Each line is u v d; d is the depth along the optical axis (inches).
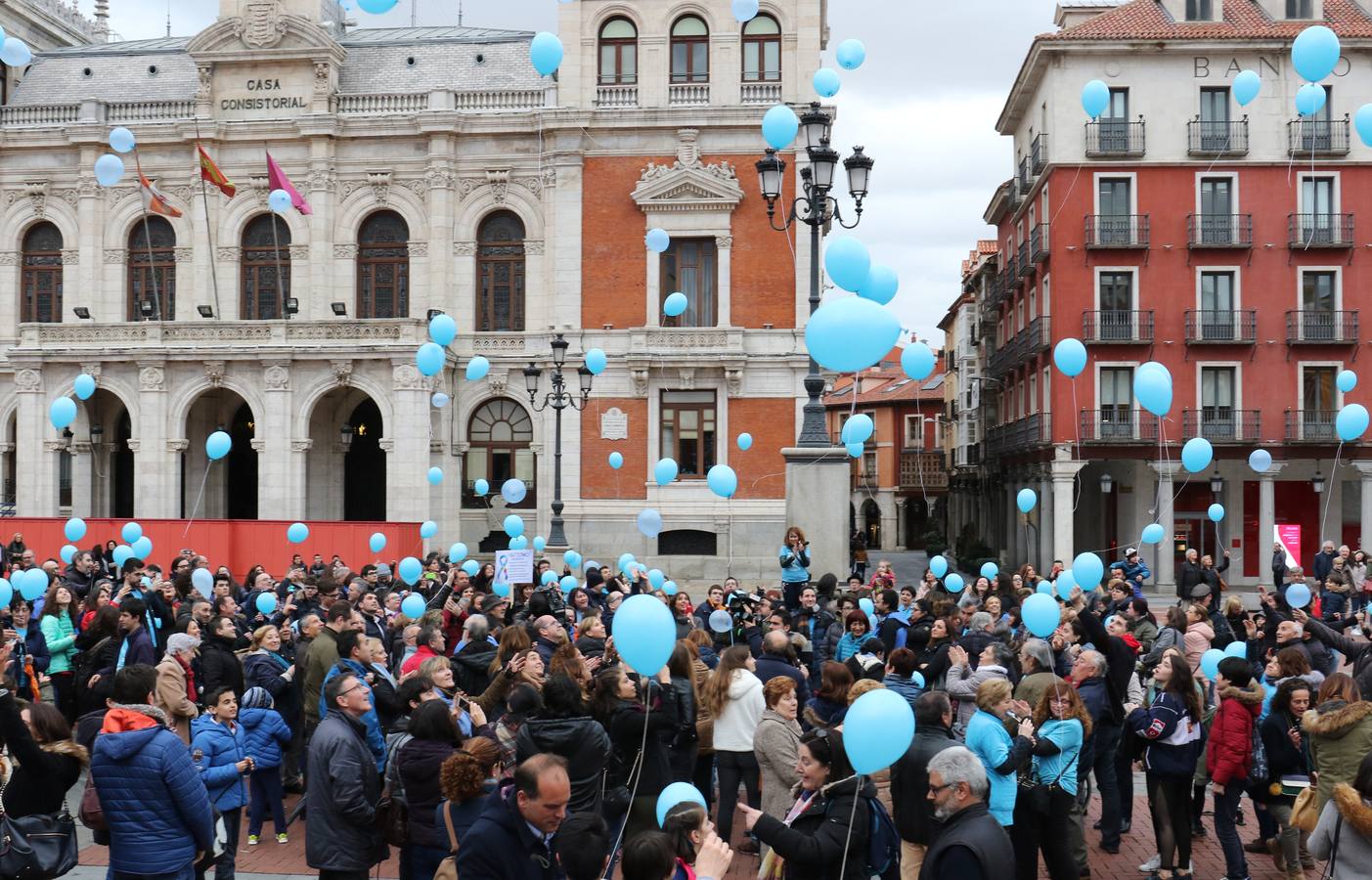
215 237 1851.6
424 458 1716.3
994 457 2401.6
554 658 481.7
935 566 840.3
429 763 377.1
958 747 316.2
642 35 1786.4
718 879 264.5
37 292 1910.7
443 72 1897.1
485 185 1824.6
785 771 424.2
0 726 373.7
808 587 743.1
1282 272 1846.7
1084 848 470.6
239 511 1964.8
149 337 1763.0
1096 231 1847.9
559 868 316.8
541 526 1796.3
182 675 443.8
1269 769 466.6
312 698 543.5
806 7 1769.2
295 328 1744.6
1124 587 786.8
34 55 2030.0
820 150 824.9
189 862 360.8
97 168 1021.8
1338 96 1844.2
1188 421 1844.2
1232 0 1941.4
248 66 1845.5
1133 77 1865.2
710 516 1756.9
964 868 299.0
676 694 454.9
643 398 1776.6
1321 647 619.2
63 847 366.6
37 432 1765.5
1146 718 480.7
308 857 378.3
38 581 677.3
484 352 1811.0
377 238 1862.7
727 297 1771.7
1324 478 1932.8
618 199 1791.3
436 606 813.9
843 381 3703.3
